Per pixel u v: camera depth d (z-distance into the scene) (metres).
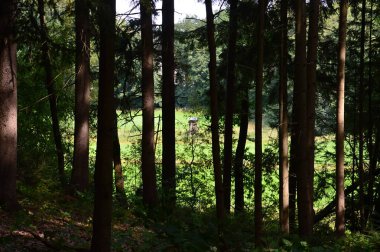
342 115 14.23
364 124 19.52
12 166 10.40
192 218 11.45
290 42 16.73
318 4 13.51
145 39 13.49
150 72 13.64
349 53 18.81
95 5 7.22
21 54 17.12
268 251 9.32
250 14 15.88
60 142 18.12
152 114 13.77
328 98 17.75
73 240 9.37
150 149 13.73
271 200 19.33
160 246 8.51
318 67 18.09
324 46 17.08
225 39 17.52
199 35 17.48
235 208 18.86
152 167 13.78
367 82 18.97
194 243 8.53
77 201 13.17
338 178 14.46
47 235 8.62
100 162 7.20
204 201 16.80
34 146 17.53
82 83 14.41
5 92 10.23
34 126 18.09
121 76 16.81
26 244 8.41
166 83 15.12
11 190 10.38
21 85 17.77
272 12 15.59
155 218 12.93
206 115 20.73
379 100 19.28
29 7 9.37
